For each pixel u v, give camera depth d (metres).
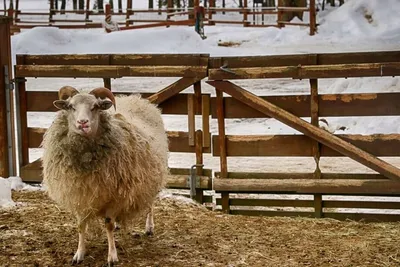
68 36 24.97
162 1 52.28
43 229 7.67
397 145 8.76
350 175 8.92
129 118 6.92
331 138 8.77
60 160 6.30
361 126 13.66
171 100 9.39
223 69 8.97
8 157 9.94
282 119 8.89
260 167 11.32
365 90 16.39
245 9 33.62
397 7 31.91
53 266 6.57
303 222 8.52
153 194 6.91
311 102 8.93
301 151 9.06
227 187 9.08
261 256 6.95
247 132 14.02
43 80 20.98
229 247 7.23
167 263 6.67
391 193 8.68
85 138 6.20
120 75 9.34
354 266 6.70
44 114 15.78
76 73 9.48
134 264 6.61
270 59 9.06
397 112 8.80
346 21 31.45
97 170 6.26
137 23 38.72
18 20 35.06
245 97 8.98
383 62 8.85
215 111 9.29
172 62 9.33
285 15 34.25
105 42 24.73
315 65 8.81
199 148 9.33
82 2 45.72
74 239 7.36
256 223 8.36
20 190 9.56
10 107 9.90
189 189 9.43
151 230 7.59
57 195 6.53
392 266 6.71
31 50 23.50
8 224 7.82
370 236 7.83
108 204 6.55
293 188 8.91
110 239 6.62
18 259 6.73
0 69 9.76
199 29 29.50
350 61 8.92
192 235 7.64
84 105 6.11
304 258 6.92
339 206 8.91
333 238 7.72
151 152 6.76
